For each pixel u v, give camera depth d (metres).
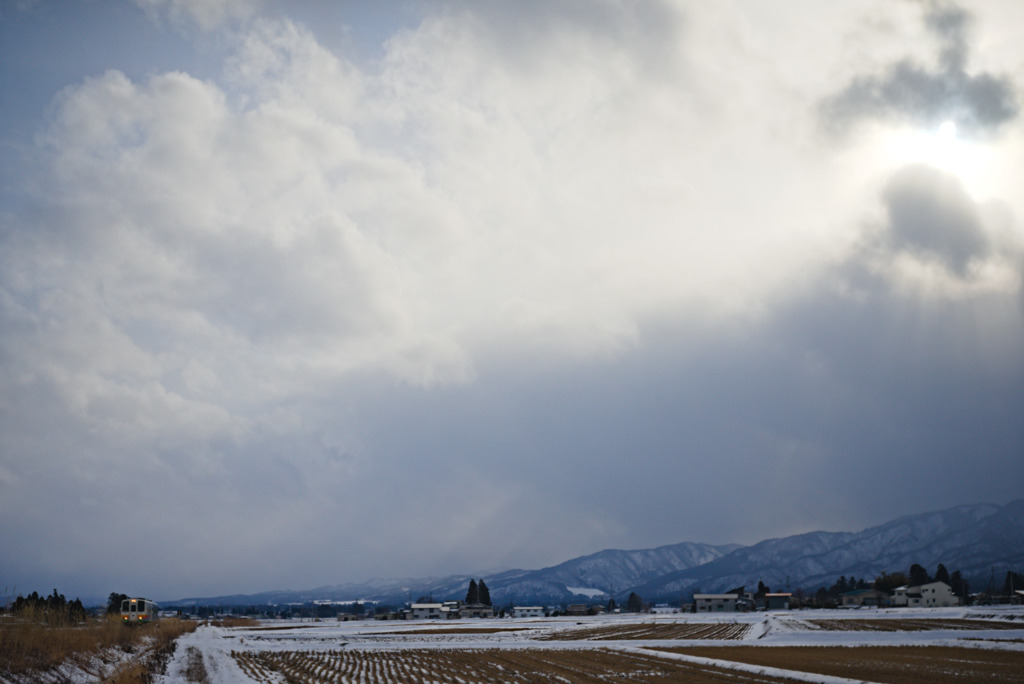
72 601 78.00
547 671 57.62
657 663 63.91
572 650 80.56
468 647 88.00
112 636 66.50
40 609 52.88
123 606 121.56
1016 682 47.09
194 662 67.88
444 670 59.78
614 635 113.88
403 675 56.31
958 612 159.62
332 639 111.00
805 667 56.88
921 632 98.19
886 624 125.50
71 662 45.34
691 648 80.25
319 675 56.66
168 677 53.75
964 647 76.12
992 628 106.94
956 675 50.91
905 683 46.19
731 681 49.78
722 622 158.75
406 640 105.81
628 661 66.25
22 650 41.25
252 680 52.31
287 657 74.56
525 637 111.94
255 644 97.56
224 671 58.97
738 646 82.44
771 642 88.06
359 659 71.75
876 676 50.25
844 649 75.88
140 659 63.00
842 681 46.25
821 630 111.06
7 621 47.41
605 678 52.25
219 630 157.88
